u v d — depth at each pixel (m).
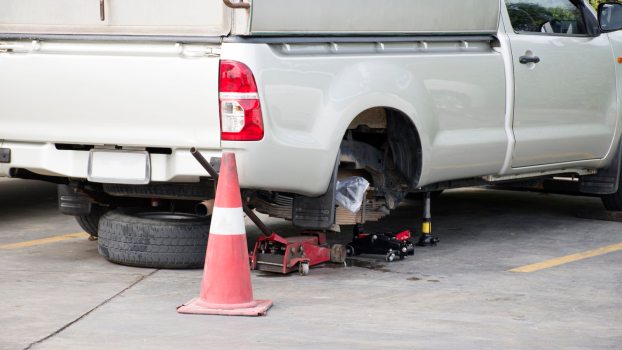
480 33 8.88
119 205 8.52
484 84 8.84
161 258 7.74
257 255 7.77
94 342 5.74
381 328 6.14
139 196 7.85
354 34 7.71
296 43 7.33
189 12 7.16
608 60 10.30
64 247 8.84
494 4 8.94
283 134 7.23
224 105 7.06
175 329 6.04
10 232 9.67
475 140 8.77
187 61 7.13
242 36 7.03
